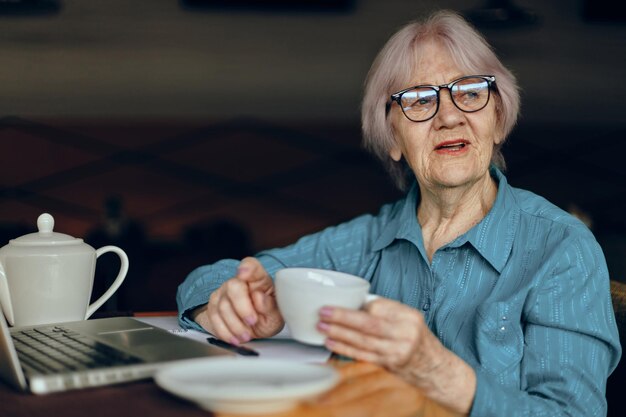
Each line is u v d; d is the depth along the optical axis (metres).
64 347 1.03
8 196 5.91
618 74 6.20
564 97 6.21
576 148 6.20
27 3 4.46
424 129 1.38
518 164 6.21
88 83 6.04
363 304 0.99
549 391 1.17
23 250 1.21
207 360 0.88
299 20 6.23
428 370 1.02
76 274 1.23
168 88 6.16
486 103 1.37
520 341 1.24
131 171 6.10
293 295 0.98
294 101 6.29
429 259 1.42
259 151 6.27
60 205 5.98
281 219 6.29
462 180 1.35
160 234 6.11
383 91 1.47
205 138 6.23
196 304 1.28
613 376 1.33
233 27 6.18
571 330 1.21
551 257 1.26
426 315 1.37
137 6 6.04
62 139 6.00
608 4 6.08
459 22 1.42
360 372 0.95
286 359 1.04
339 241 1.57
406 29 1.44
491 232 1.34
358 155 6.32
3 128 5.92
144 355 0.99
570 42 6.18
